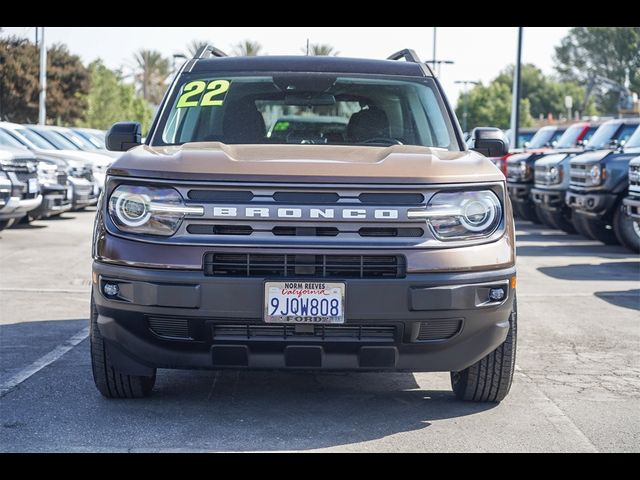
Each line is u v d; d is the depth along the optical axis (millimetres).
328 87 5957
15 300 8727
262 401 5352
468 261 4668
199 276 4562
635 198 12078
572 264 12172
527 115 94875
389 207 4621
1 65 37125
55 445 4500
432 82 6078
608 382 5988
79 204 17906
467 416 5121
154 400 5328
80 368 6078
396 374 6098
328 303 4551
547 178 16484
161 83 81000
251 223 4594
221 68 6086
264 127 5812
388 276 4621
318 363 4691
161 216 4656
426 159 4871
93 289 4891
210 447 4496
